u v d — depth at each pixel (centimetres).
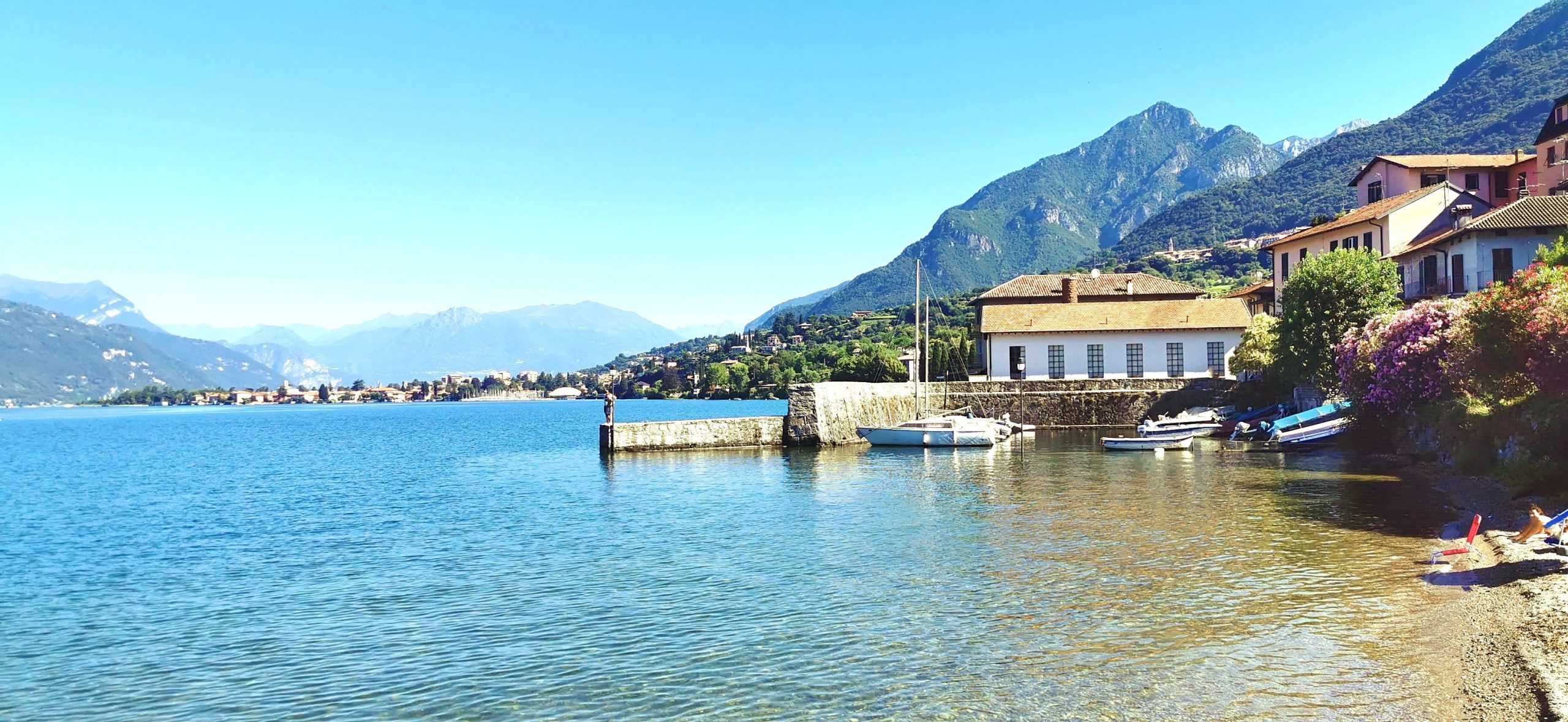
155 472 6612
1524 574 1858
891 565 2280
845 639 1675
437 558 2627
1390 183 7469
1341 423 4819
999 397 6856
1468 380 3484
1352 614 1689
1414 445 4131
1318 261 5238
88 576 2612
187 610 2142
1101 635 1638
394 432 12000
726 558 2438
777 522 3016
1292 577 1981
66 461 8106
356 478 5428
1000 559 2289
